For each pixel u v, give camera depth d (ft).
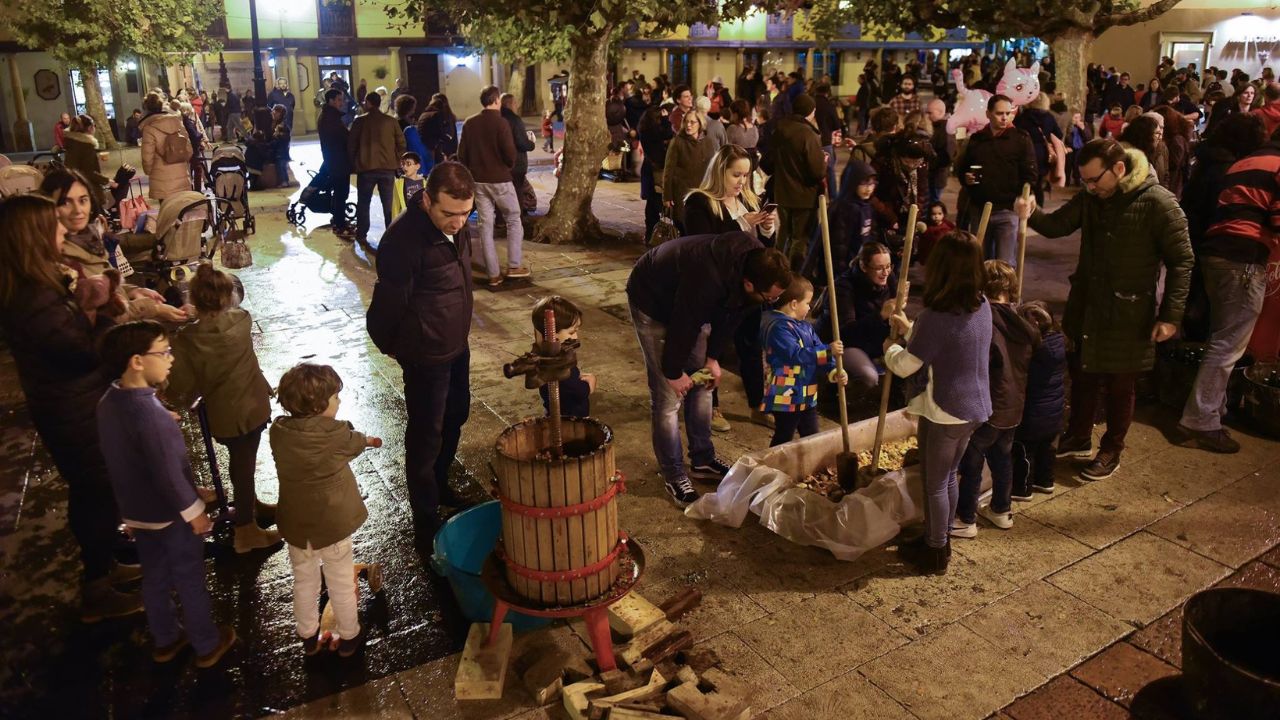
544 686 11.10
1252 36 86.17
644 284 14.28
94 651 11.91
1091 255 15.64
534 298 27.55
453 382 14.44
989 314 12.39
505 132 27.53
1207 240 16.71
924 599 12.74
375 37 95.45
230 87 83.41
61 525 15.15
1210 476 16.15
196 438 18.20
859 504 13.70
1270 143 16.42
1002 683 11.10
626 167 52.06
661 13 33.04
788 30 102.83
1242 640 10.93
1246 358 19.20
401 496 15.74
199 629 11.31
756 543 14.14
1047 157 26.12
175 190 30.63
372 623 12.37
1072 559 13.67
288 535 11.05
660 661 11.34
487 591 11.91
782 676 11.21
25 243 11.27
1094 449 17.01
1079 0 47.39
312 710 10.79
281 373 21.35
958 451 12.72
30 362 11.64
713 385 15.42
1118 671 11.31
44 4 63.62
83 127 32.86
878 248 18.79
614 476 10.83
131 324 10.27
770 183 30.17
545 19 32.09
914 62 57.31
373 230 37.04
